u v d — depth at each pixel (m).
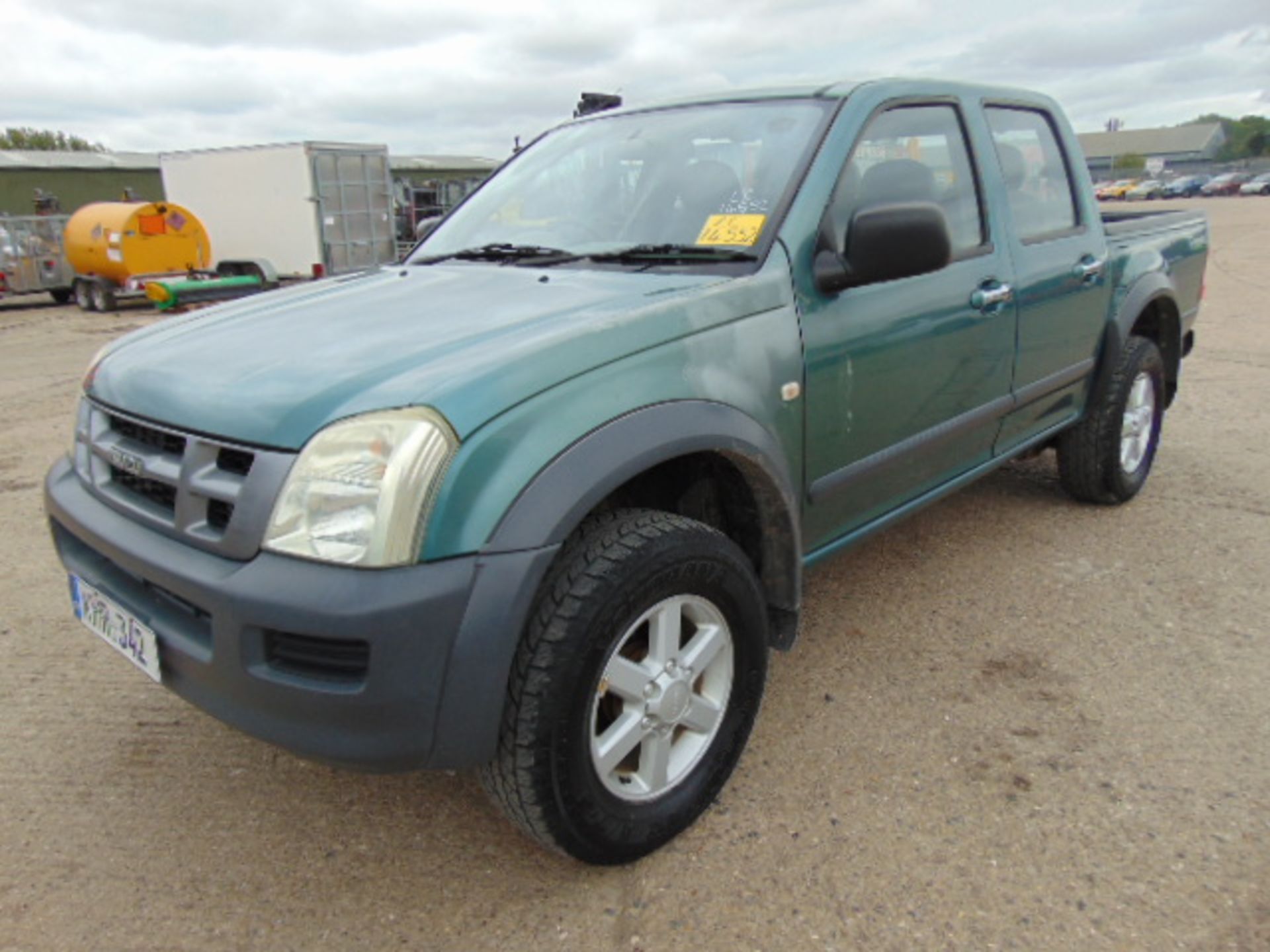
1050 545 4.00
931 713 2.80
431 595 1.77
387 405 1.85
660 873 2.20
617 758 2.11
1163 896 2.06
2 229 16.12
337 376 1.99
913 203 2.52
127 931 2.07
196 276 15.74
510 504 1.85
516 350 2.00
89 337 12.71
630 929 2.04
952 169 3.21
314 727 1.82
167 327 2.65
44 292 17.81
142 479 2.19
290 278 17.97
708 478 2.50
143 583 2.14
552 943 2.01
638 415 2.05
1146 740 2.63
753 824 2.35
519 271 2.79
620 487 2.38
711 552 2.18
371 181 18.31
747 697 2.41
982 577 3.71
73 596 2.45
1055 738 2.65
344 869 2.25
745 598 2.31
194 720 2.90
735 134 2.92
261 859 2.29
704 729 2.32
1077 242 3.74
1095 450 4.16
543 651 1.91
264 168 17.52
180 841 2.36
